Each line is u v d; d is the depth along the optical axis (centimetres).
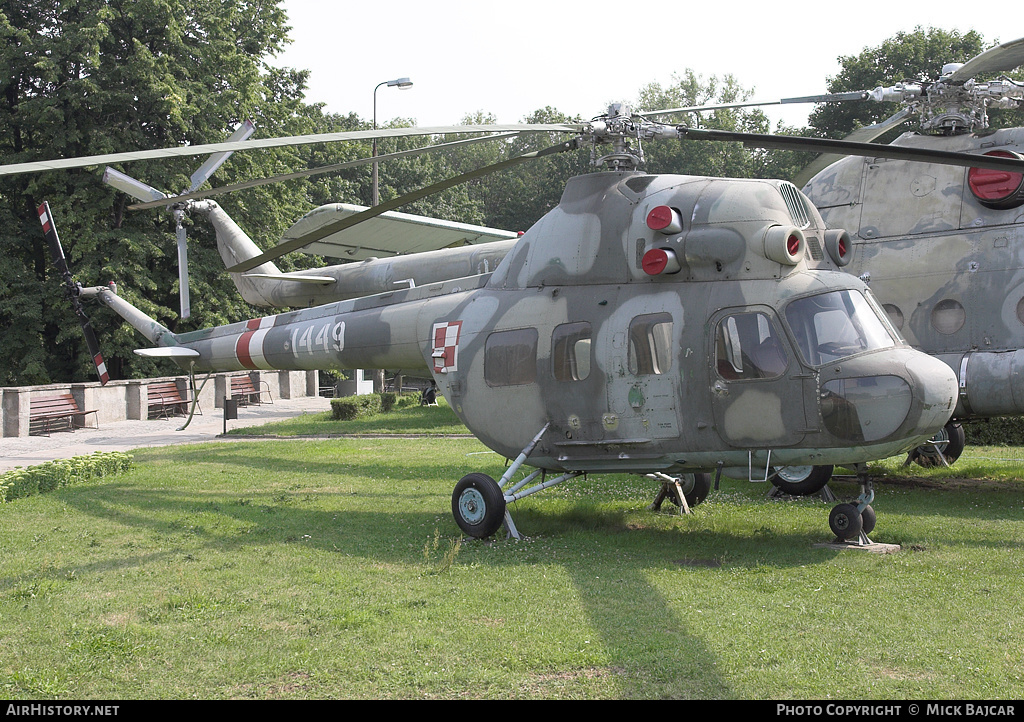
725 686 499
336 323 1321
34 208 3550
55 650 579
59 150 3334
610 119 933
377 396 2666
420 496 1206
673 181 916
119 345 3341
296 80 4538
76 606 679
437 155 7462
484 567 788
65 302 3192
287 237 2448
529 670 531
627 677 517
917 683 495
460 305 1082
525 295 984
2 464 1669
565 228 969
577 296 935
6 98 3516
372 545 892
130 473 1452
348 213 2219
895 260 1197
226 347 1584
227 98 3512
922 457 1398
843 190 1262
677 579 732
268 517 1055
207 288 3509
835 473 1388
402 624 621
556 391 927
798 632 586
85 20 3138
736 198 857
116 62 3306
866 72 4397
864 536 857
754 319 822
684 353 846
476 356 1011
